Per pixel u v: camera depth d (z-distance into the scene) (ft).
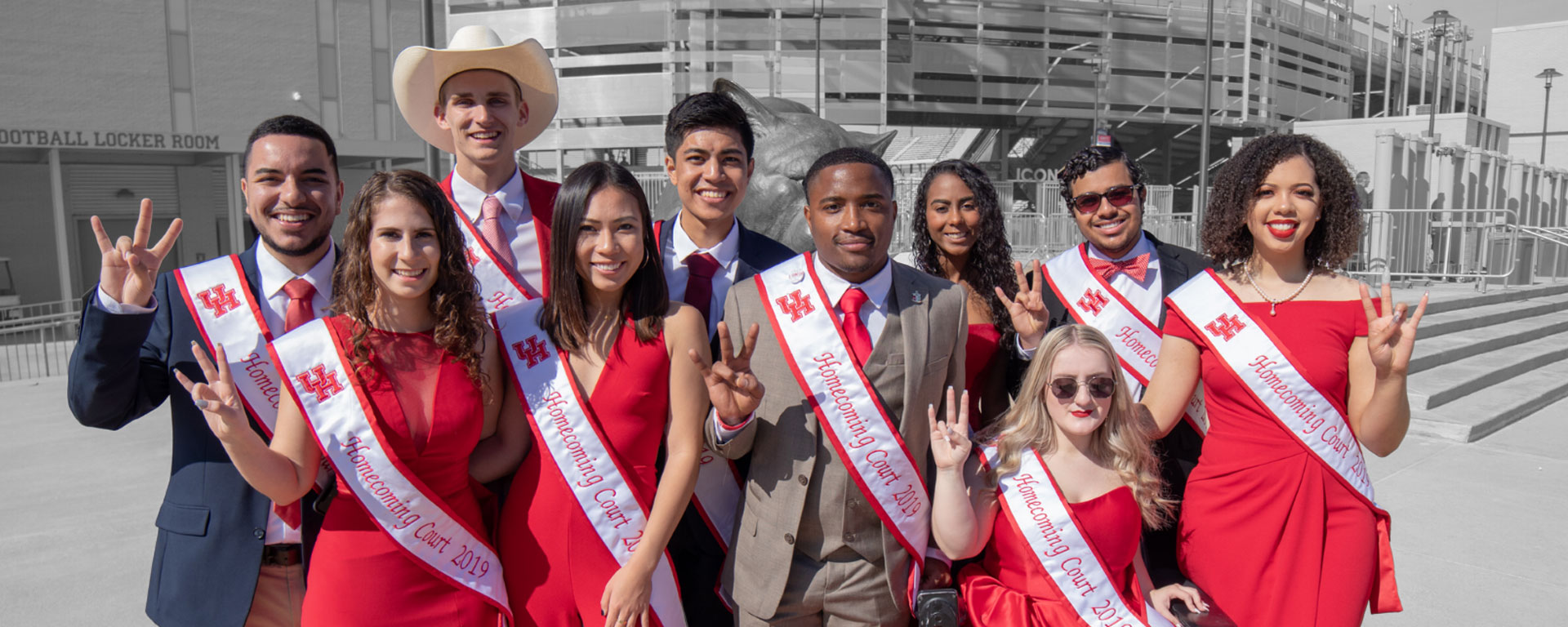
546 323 6.81
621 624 6.27
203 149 64.80
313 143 7.02
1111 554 7.19
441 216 6.21
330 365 6.15
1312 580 6.79
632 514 6.70
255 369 6.88
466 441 6.44
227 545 6.80
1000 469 7.36
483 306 6.86
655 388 6.73
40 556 13.94
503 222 8.30
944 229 8.89
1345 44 137.80
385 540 6.23
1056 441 7.34
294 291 7.05
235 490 6.83
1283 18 127.24
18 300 58.49
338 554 6.22
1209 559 7.25
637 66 107.55
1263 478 7.00
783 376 7.07
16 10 56.75
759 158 14.10
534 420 6.70
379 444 6.13
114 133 60.85
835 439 6.88
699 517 7.89
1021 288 8.04
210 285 6.98
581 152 108.88
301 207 6.89
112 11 60.44
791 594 6.96
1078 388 7.04
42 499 16.85
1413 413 21.47
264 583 7.04
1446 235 45.96
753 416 6.56
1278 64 126.31
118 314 6.15
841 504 6.91
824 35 107.14
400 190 6.05
